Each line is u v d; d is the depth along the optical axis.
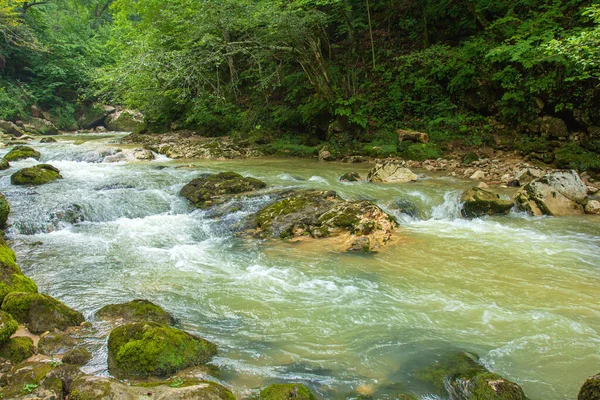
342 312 4.39
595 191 8.66
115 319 4.09
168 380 3.11
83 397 2.65
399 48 17.25
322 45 17.31
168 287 5.05
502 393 2.90
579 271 5.42
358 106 14.77
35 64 28.42
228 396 2.82
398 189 9.43
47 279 5.27
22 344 3.43
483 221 7.77
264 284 5.13
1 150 15.03
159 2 16.95
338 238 6.76
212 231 7.39
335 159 13.87
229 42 14.50
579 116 11.38
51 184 9.36
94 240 6.80
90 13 38.41
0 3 23.62
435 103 14.61
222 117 18.58
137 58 14.37
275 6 13.23
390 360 3.49
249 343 3.79
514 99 12.54
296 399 2.83
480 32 14.84
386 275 5.38
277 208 7.76
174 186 9.61
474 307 4.46
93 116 29.39
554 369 3.36
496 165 11.29
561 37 11.35
